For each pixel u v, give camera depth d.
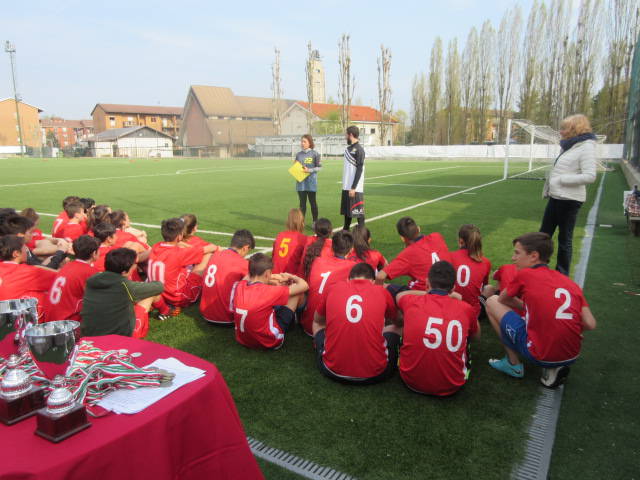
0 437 1.24
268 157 54.06
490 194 14.09
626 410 2.73
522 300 3.06
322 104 67.94
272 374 3.18
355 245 4.03
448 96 50.25
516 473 2.19
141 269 5.07
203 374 1.64
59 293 3.41
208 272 3.96
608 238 7.45
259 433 2.49
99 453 1.21
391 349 3.15
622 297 4.62
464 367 2.81
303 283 3.80
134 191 15.59
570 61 40.28
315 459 2.28
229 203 12.52
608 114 37.66
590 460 2.29
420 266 3.73
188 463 1.51
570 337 2.75
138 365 1.71
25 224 4.55
